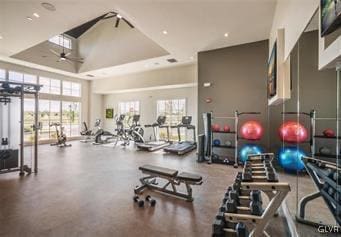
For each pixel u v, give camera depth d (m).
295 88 2.81
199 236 2.09
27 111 8.63
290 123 3.22
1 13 4.30
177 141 9.20
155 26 4.60
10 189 3.36
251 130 5.17
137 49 7.49
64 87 10.20
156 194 3.20
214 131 5.58
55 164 5.14
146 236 2.09
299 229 2.01
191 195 2.96
